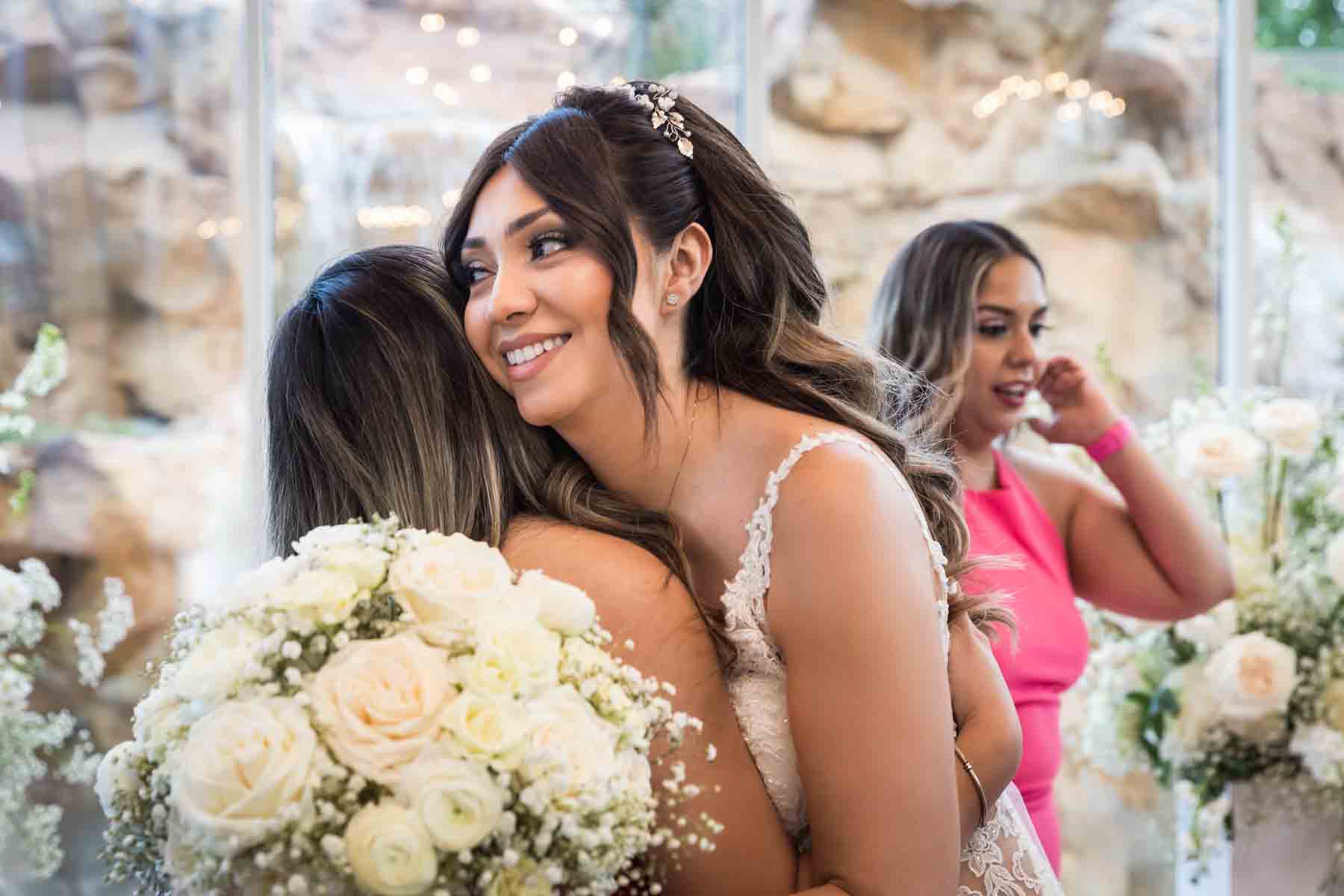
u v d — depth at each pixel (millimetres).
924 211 3377
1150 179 3428
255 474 2182
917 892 1429
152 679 1373
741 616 1554
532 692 1208
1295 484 3033
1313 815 2986
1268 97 3459
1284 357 3459
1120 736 3035
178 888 1200
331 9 3236
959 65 3379
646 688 1335
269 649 1193
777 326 1692
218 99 3195
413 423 1694
